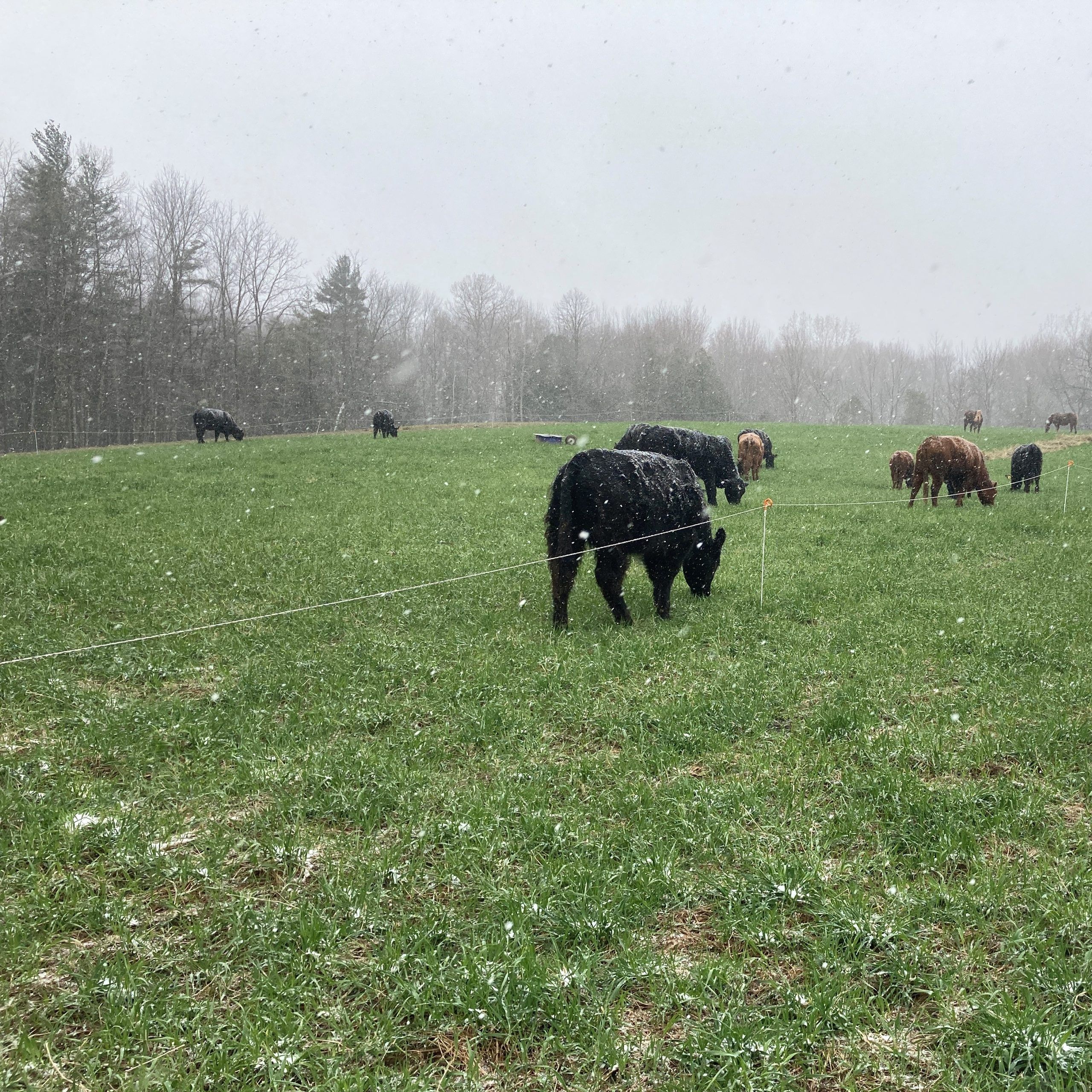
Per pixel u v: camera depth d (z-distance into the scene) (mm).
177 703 6281
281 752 5469
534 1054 3020
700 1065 2918
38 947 3461
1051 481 26922
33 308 52625
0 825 4520
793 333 126938
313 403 68375
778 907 3830
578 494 8562
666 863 4070
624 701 6426
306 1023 3088
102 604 9109
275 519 15375
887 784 4945
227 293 67500
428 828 4449
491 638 8172
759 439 26297
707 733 5824
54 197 54094
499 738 5785
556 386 82875
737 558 12766
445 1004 3162
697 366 86625
